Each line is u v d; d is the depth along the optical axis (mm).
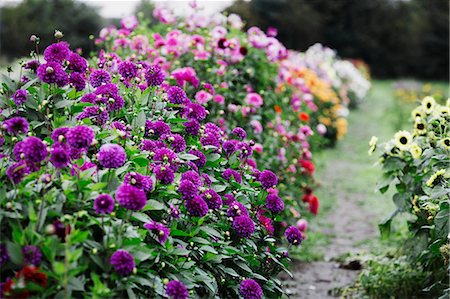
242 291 2916
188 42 5668
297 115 7488
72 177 2617
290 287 4801
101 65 4039
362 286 4723
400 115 14703
